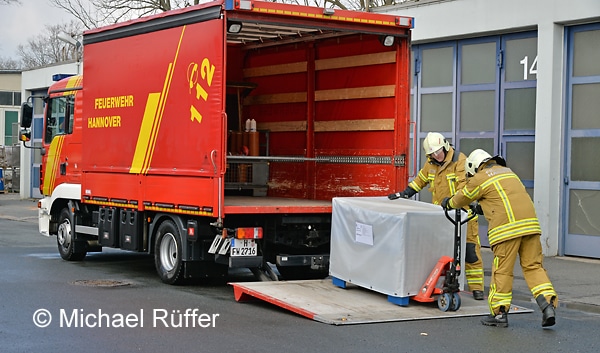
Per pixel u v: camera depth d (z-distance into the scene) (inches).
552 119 529.7
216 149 372.2
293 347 281.1
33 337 294.4
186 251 405.1
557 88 532.7
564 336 309.0
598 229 521.0
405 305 346.9
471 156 337.7
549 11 527.5
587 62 526.3
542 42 532.1
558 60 532.1
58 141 530.9
